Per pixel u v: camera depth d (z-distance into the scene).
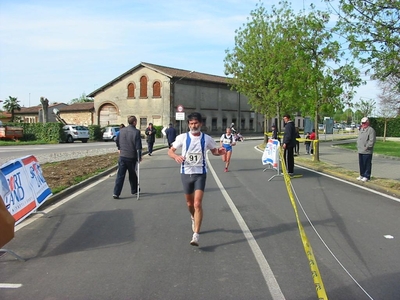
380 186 11.54
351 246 6.30
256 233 7.05
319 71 17.78
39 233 7.14
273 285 4.81
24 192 7.44
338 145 35.03
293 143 14.38
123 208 9.18
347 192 11.14
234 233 7.05
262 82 33.50
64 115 64.50
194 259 5.73
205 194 10.89
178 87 55.31
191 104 57.34
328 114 19.64
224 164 19.00
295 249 6.16
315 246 6.32
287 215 8.40
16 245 6.45
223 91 62.81
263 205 9.42
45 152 27.00
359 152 12.70
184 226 7.53
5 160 19.95
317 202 9.75
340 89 17.61
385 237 6.78
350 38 11.09
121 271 5.29
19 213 7.02
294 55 21.33
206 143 6.49
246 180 13.58
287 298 4.47
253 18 34.72
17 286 4.84
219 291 4.65
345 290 4.66
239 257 5.81
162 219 8.09
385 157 22.61
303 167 17.94
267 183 12.90
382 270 5.28
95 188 12.13
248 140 51.59
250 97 36.91
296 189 11.68
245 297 4.49
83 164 18.25
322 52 17.88
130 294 4.58
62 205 9.53
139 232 7.14
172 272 5.24
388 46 10.73
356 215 8.37
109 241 6.62
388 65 10.81
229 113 64.19
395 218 8.09
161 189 11.82
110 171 16.36
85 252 6.08
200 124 6.48
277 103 31.66
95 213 8.67
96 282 4.93
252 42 34.12
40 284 4.89
